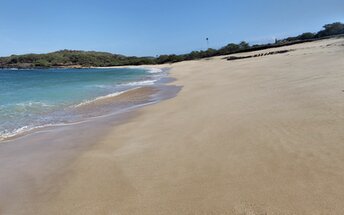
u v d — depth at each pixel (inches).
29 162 269.6
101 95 776.9
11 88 1023.0
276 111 343.9
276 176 191.5
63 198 194.4
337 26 3489.2
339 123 267.4
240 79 783.7
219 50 4325.8
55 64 6323.8
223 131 300.5
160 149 271.9
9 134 378.9
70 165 253.0
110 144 307.0
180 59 4662.9
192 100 536.7
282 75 702.5
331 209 150.5
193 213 163.3
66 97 744.3
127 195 190.5
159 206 173.8
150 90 837.8
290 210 154.3
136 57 6589.6
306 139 243.3
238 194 176.6
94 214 171.5
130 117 446.3
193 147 266.5
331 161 200.2
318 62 871.7
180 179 205.6
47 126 420.2
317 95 390.6
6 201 197.0
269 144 245.6
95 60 6904.5
